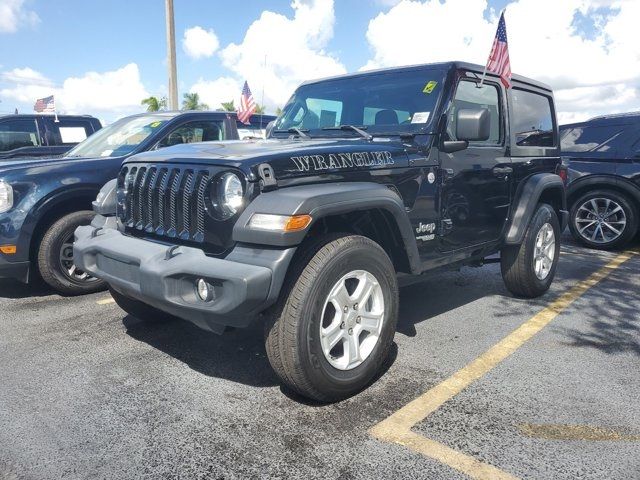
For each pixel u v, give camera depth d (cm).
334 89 436
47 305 480
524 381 326
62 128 920
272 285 258
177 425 276
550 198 533
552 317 445
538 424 276
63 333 409
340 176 303
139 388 318
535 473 237
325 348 283
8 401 302
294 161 285
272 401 301
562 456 249
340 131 401
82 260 343
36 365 351
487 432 269
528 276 474
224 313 259
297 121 444
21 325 428
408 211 345
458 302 487
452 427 273
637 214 705
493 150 426
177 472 238
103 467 241
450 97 378
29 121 888
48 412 290
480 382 325
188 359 359
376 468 240
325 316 289
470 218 404
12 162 520
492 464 243
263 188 271
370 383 323
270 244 260
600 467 241
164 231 312
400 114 383
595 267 630
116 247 317
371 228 334
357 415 285
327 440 262
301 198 264
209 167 287
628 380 327
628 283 557
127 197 344
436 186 365
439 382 324
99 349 377
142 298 303
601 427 274
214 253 282
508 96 449
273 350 277
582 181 730
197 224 291
